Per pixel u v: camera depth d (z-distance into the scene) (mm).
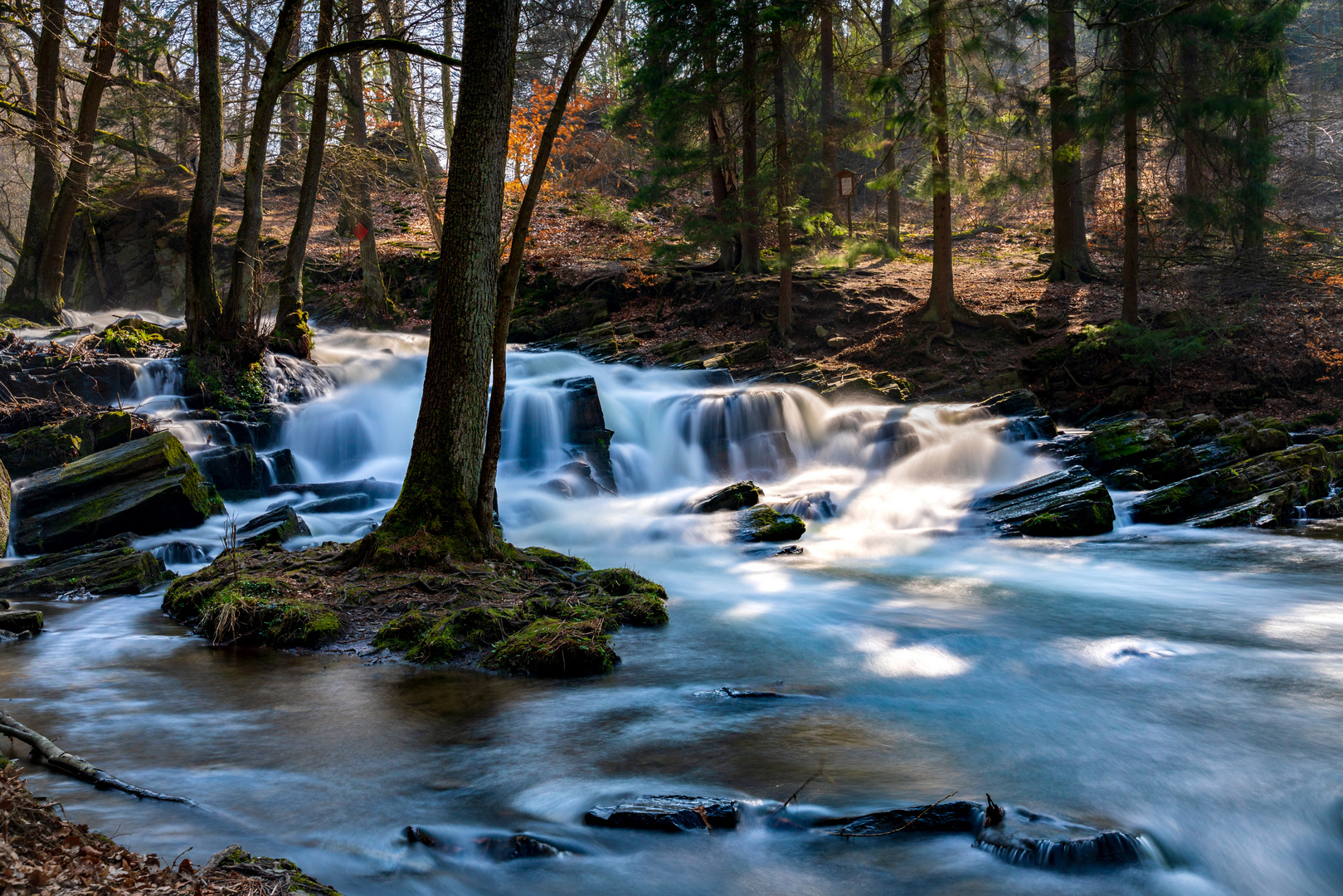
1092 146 32750
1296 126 38188
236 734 6340
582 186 38844
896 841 4848
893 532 15250
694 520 15148
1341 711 6785
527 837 4730
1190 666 7988
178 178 36594
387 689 7363
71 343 19109
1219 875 4590
